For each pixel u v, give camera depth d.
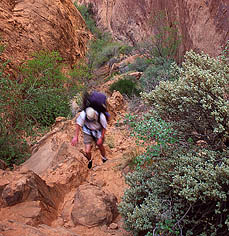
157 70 13.67
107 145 7.34
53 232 3.72
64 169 5.73
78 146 7.18
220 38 10.08
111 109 9.89
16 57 14.27
